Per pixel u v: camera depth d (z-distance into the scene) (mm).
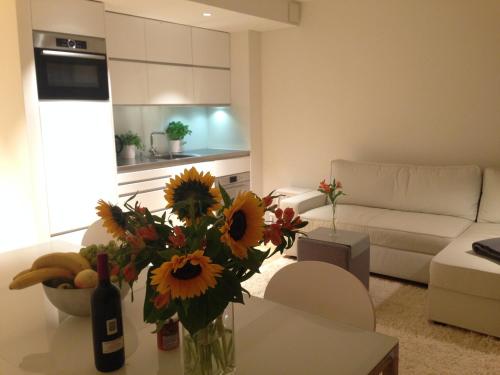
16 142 3451
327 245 3188
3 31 3324
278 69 5297
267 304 1536
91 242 2309
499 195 3799
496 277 2711
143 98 4426
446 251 3102
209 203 1029
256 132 5473
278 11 4688
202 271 882
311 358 1201
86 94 3668
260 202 984
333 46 4863
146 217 1015
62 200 3586
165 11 4121
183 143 5262
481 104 4113
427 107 4398
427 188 4129
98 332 1125
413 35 4371
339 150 5012
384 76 4598
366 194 4438
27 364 1194
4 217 3646
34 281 1340
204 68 5059
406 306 3279
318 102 5066
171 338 1238
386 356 1226
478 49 4055
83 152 3693
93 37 3668
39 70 3354
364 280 3389
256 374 1131
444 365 2510
